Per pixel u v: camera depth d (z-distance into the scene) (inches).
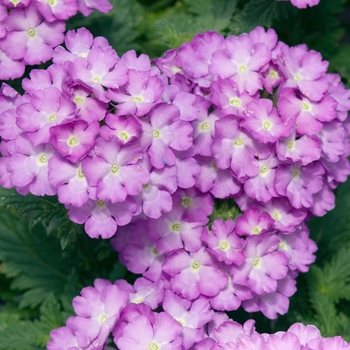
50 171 20.4
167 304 21.2
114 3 26.0
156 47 26.3
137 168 20.4
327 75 22.5
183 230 21.7
